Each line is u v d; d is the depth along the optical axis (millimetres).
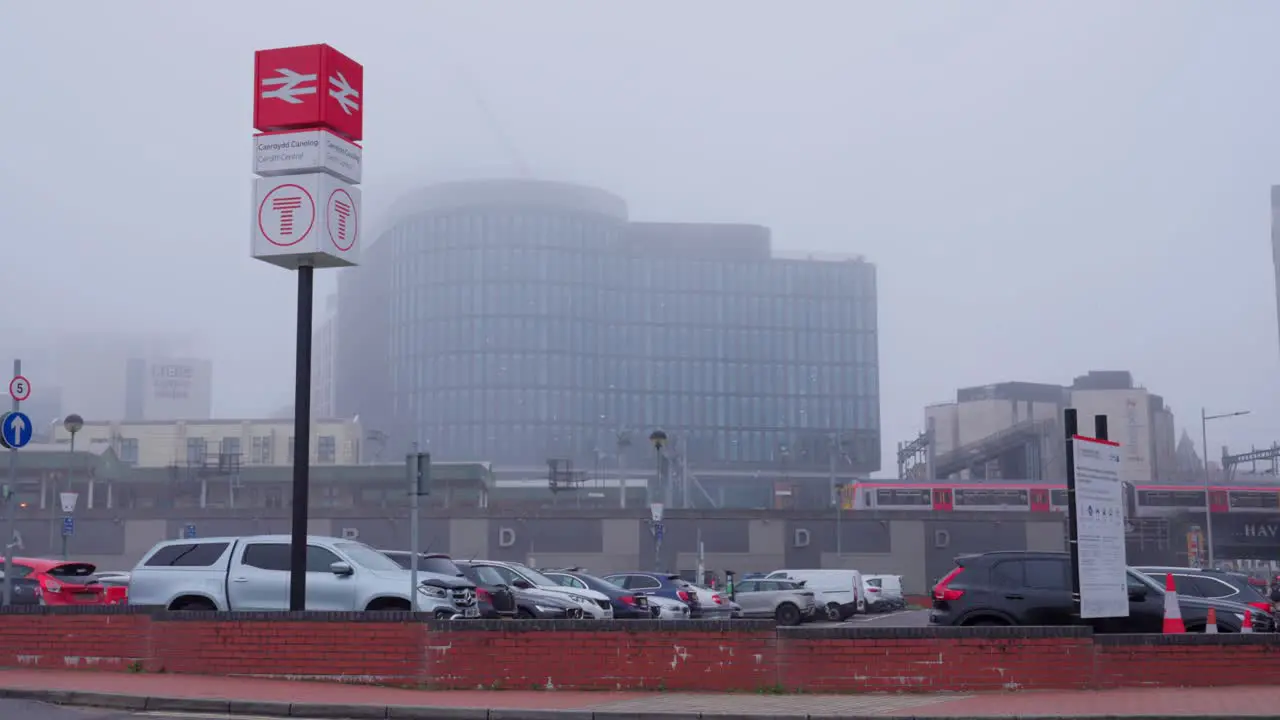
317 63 18859
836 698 14727
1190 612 20000
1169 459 145500
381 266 152125
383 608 18703
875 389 146000
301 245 18562
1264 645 16094
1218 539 75125
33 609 17062
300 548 17578
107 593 27188
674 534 67438
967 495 70625
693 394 142250
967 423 140125
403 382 140375
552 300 139875
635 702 14258
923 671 15203
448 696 14750
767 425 143125
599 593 25984
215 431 105625
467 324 138750
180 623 16469
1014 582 18906
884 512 68938
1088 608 16938
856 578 41750
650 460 139625
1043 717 13258
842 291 147500
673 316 143625
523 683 15289
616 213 149250
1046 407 140375
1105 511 17547
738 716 13211
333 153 18906
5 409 121312
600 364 140625
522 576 26141
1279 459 112062
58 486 73750
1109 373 145750
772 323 145500
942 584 19359
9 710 14055
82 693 14617
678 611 30250
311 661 15875
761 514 68125
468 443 136500
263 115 18906
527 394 137500
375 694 14836
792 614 36562
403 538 65812
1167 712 13602
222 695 14523
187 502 77750
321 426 107375
